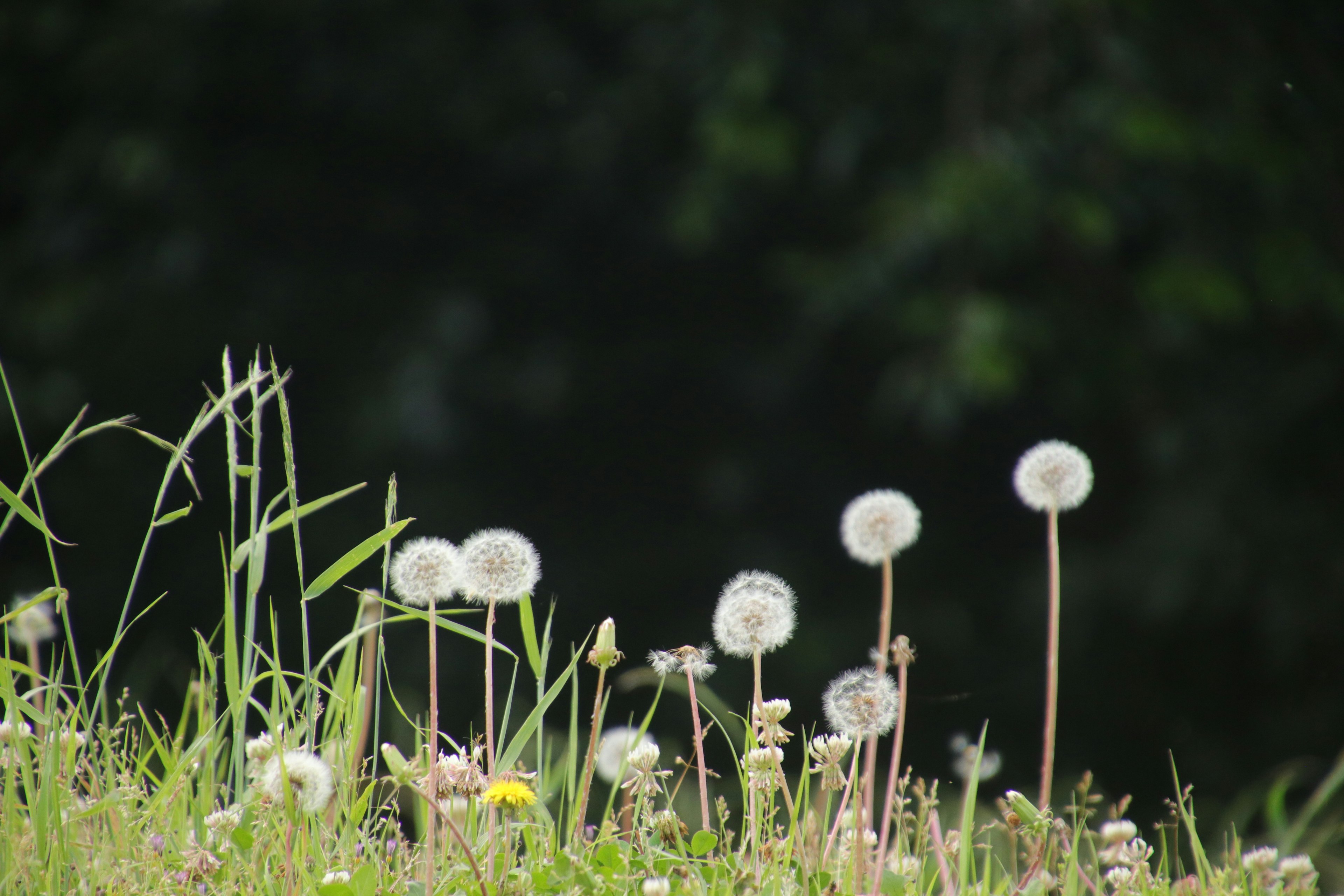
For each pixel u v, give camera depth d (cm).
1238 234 1051
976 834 251
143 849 216
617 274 1231
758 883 208
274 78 1207
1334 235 1068
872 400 1208
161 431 1188
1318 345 1105
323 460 1194
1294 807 966
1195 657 1101
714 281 1214
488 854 214
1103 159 1050
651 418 1231
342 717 238
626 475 1228
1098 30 1070
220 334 1191
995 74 1105
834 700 222
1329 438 1070
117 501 1168
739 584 231
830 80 1121
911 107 1127
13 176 1246
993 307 1014
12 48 1219
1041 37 1080
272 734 227
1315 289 1016
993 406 1153
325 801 201
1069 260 1130
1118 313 1118
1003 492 1223
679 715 986
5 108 1246
